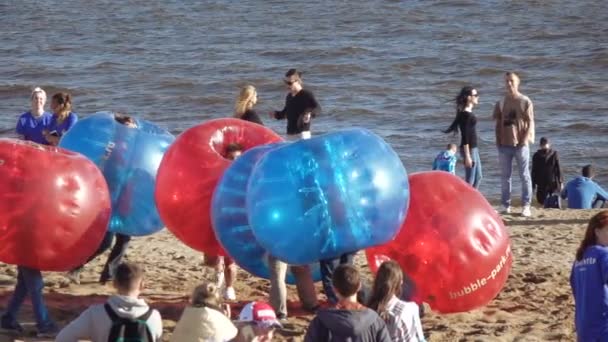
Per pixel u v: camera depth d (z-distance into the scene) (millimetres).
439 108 59156
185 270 19062
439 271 14602
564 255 21047
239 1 101312
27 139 19266
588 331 11484
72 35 86375
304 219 13523
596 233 11633
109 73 69688
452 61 71688
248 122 16125
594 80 66312
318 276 15898
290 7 96562
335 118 57750
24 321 15055
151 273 18688
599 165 47719
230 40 81688
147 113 60062
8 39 84625
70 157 14289
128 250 20875
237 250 14789
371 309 10664
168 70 70188
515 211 26484
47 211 13766
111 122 16469
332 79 67562
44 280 17500
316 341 10242
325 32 83688
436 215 14633
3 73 70125
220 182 14836
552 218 25672
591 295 11469
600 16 86812
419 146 51062
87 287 17156
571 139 52312
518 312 16578
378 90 63844
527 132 25188
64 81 67438
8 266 18797
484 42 78062
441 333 15055
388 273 10953
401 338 10805
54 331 14367
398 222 14008
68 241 13961
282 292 14961
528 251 21391
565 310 16719
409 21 87062
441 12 90375
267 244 13844
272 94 64250
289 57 74375
